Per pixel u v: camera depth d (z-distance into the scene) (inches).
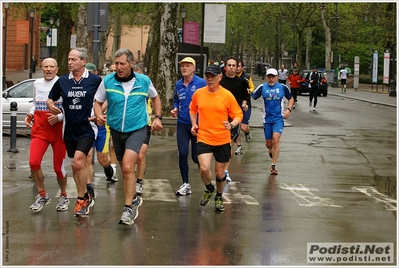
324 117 1222.3
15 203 431.2
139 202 407.8
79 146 388.5
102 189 490.0
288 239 348.8
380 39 2711.6
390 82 2064.5
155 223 379.9
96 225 372.2
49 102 389.1
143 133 382.9
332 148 771.4
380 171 607.8
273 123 583.2
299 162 655.8
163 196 465.7
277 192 490.0
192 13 2410.2
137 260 304.7
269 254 319.3
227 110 413.4
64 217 391.9
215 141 412.8
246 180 544.1
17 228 362.6
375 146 799.1
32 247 324.2
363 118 1216.8
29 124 412.2
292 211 421.7
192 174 571.5
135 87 380.2
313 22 3149.6
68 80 389.1
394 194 491.5
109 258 307.1
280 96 579.8
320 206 440.1
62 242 334.0
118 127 381.4
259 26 3462.1
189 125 471.5
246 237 350.6
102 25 724.0
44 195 409.7
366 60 3191.4
